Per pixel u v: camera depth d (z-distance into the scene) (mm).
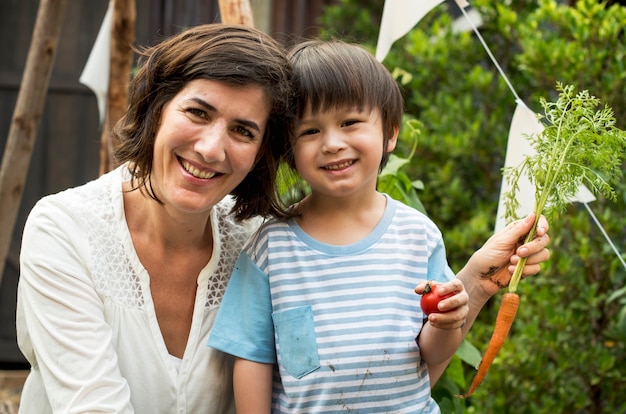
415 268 1930
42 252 1888
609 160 1869
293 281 1899
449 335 1866
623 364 3215
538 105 3738
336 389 1837
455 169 4121
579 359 3191
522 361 3250
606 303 3178
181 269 1998
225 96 1790
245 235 2105
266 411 1919
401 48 4406
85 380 1806
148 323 1945
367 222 1975
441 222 4098
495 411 3270
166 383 1950
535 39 3668
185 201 1836
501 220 2158
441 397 2447
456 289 1753
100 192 2000
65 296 1862
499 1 4164
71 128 5402
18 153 3189
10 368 5469
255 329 1914
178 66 1816
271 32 5215
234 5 2668
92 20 5367
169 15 5320
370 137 1916
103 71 3299
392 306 1877
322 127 1910
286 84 1856
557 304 3322
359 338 1849
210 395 1988
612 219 3309
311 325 1864
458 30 4262
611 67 3482
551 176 1867
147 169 1906
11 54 5340
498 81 4094
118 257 1945
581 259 3379
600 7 3541
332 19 5070
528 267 1894
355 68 1915
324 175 1913
